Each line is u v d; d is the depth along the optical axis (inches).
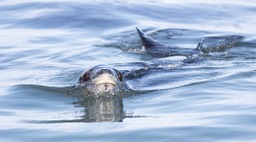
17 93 1472.7
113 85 1443.2
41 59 1893.5
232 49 2078.0
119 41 2191.2
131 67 1800.0
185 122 1141.7
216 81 1549.0
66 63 1849.2
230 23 2522.1
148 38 2121.1
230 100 1323.8
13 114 1273.4
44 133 1101.1
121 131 1096.2
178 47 2070.6
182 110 1258.0
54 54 1959.9
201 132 1069.1
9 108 1331.2
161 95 1434.5
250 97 1349.7
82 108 1333.7
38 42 2144.4
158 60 1892.2
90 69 1514.5
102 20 2492.6
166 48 2057.1
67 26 2410.2
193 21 2554.1
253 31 2368.4
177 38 2277.3
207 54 1990.7
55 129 1128.8
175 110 1263.5
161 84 1561.3
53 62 1855.3
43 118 1230.9
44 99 1423.5
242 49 2076.8
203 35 2305.6
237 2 2874.0
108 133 1087.6
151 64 1829.5
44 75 1683.1
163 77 1640.0
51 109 1327.5
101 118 1223.5
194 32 2352.4
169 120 1167.6
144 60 1924.2
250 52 2026.3
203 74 1660.9
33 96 1449.3
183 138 1041.5
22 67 1795.0
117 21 2492.6
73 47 2068.2
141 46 2113.7
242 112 1196.5
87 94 1461.6
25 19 2496.3
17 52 1985.7
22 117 1243.8
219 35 2294.5
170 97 1402.6
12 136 1087.6
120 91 1470.2
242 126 1096.2
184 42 2228.1
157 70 1732.3
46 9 2625.5
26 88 1520.7
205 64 1815.9
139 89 1507.1
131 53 2023.9
